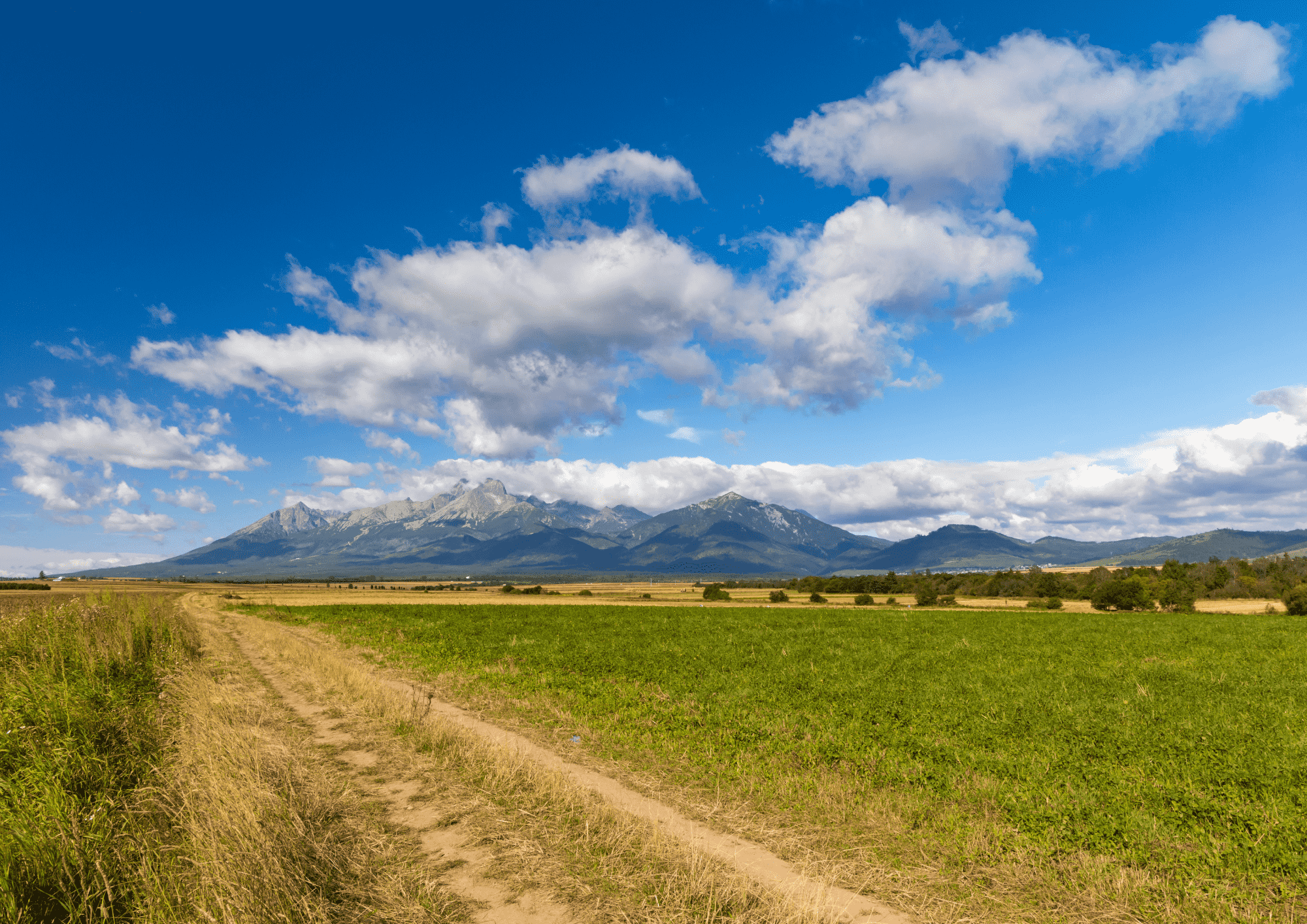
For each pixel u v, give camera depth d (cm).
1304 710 1666
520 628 4516
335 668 2136
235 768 852
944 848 832
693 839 830
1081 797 1001
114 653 1773
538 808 917
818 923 612
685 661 2717
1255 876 746
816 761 1262
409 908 616
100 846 641
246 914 534
